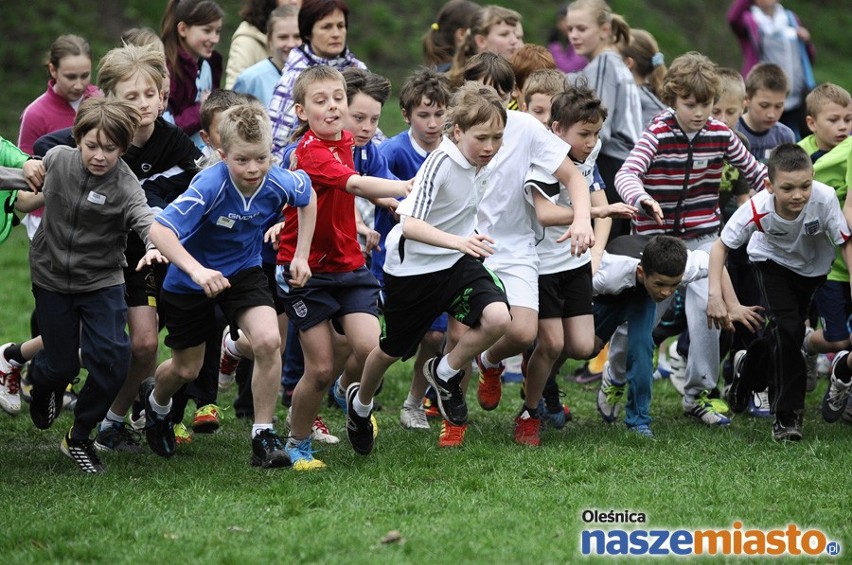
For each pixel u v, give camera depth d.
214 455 22.31
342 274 21.17
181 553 16.11
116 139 19.47
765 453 22.02
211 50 30.28
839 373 24.39
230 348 24.98
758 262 23.97
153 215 19.95
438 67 32.84
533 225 22.78
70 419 25.44
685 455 21.88
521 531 17.09
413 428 24.69
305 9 27.39
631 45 33.12
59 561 16.06
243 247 20.25
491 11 30.75
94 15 63.56
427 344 24.17
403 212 19.58
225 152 19.08
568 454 21.48
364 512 17.92
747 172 25.97
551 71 24.39
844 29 82.94
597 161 30.78
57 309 20.47
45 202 20.06
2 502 18.56
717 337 25.20
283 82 27.27
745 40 40.38
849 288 25.27
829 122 26.73
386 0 70.75
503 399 28.16
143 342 21.62
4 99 57.50
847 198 23.62
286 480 19.80
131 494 19.09
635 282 23.14
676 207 25.97
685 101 25.14
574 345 23.05
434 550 16.17
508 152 22.27
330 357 20.61
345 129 22.95
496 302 20.06
